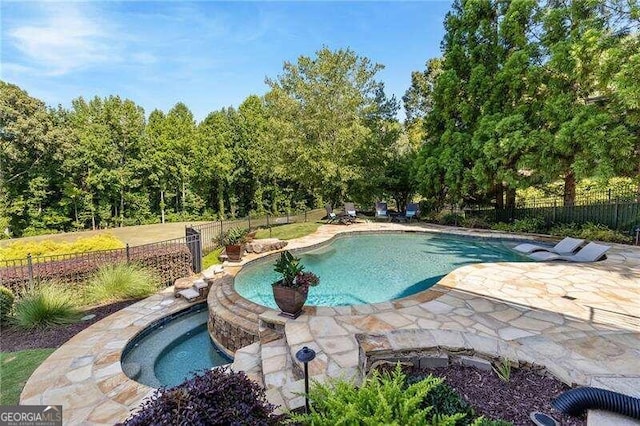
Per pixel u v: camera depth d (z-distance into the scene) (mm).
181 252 9203
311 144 18188
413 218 18344
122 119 27703
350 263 10180
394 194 21688
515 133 12406
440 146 16406
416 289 7793
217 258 11023
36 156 23781
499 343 3557
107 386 4188
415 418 2182
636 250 9250
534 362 3268
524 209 14688
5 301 6184
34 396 3967
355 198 21953
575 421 2543
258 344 4945
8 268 7191
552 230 12664
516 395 2912
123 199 28328
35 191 23766
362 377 3195
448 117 16047
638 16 9844
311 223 17141
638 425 2436
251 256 10359
